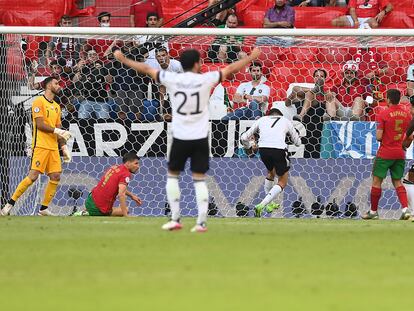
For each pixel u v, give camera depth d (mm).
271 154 53969
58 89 52969
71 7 71125
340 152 57781
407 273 26078
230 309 19922
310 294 22141
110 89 58656
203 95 36188
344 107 58781
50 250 31156
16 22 70562
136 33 56938
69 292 22500
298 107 58625
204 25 69312
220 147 57531
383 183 57094
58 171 53562
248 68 59406
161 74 36375
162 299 21375
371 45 59688
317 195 57344
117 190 53094
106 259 28641
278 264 27578
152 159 57719
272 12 68312
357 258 29312
